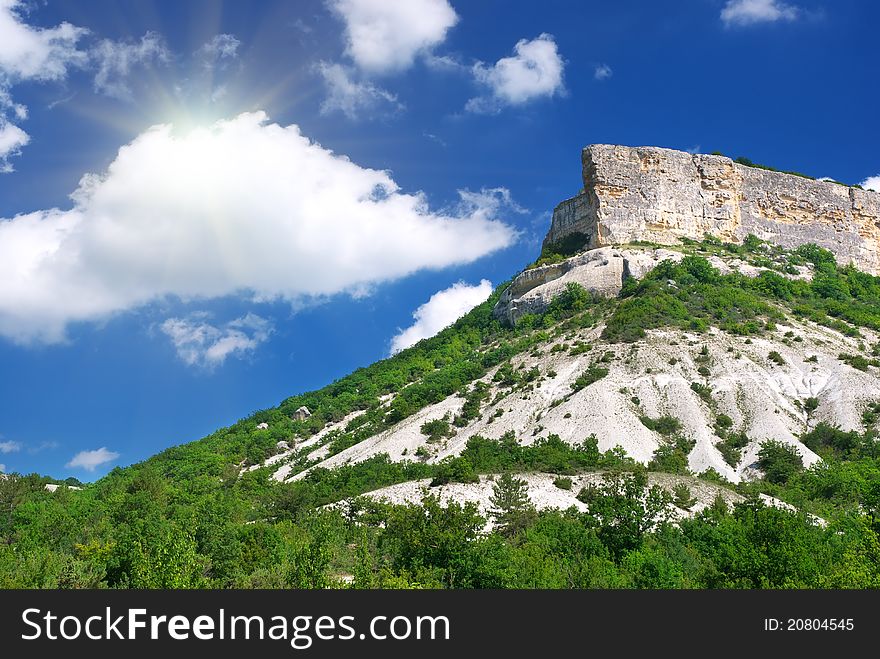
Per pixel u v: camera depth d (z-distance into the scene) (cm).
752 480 10306
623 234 17712
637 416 11744
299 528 8019
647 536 6988
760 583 5428
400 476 10006
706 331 14100
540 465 9519
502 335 17012
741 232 18375
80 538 8081
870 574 5109
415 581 5503
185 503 10312
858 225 19425
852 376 12550
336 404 17025
